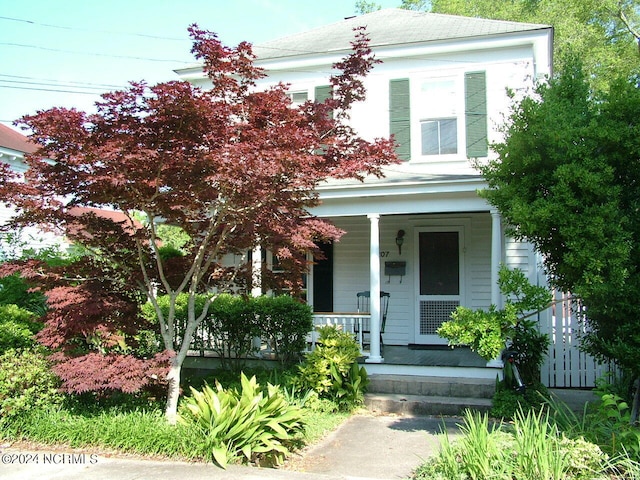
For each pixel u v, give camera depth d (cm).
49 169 630
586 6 2656
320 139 706
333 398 872
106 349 852
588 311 644
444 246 1215
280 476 516
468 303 1191
